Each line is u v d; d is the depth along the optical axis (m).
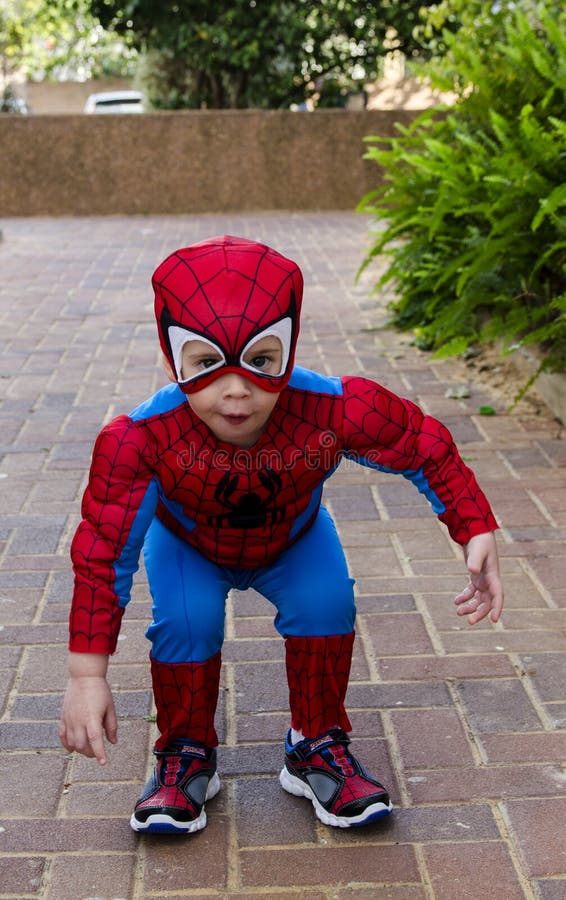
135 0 14.20
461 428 5.16
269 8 14.28
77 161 13.34
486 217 5.71
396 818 2.51
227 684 3.07
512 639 3.29
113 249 10.69
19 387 5.87
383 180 13.53
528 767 2.69
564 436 5.02
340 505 4.30
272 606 3.50
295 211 13.60
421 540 3.99
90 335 7.04
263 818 2.51
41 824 2.49
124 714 2.92
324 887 2.29
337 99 15.34
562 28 6.47
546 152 5.44
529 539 3.97
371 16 14.26
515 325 5.32
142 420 2.18
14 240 11.38
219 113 13.27
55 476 4.60
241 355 2.02
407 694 3.01
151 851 2.40
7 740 2.81
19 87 26.58
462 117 6.94
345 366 6.21
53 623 3.39
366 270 9.09
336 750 2.51
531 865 2.34
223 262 2.03
